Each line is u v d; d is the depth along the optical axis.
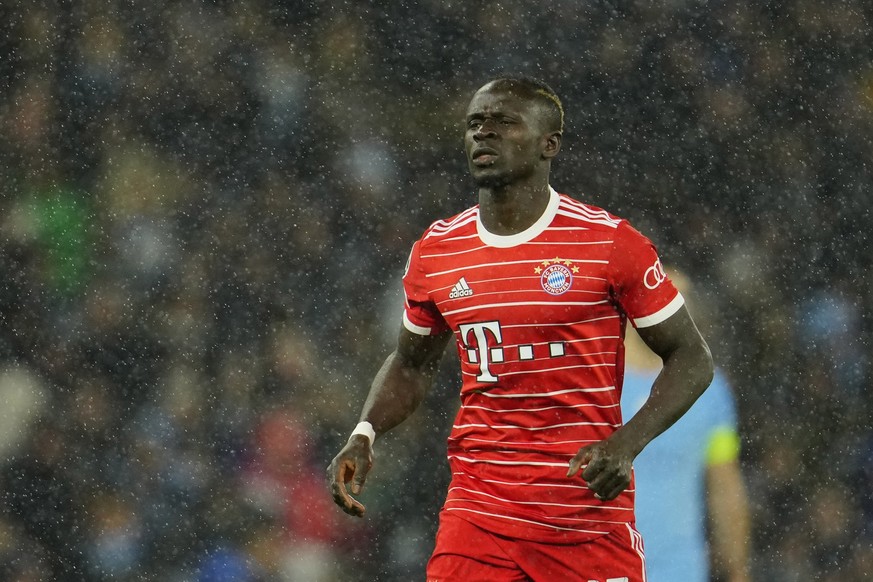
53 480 29.00
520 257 11.20
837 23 36.78
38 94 34.66
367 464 11.84
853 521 29.67
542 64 36.00
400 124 35.38
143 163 34.34
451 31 36.19
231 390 30.88
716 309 33.19
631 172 35.19
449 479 28.95
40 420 30.02
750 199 35.19
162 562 27.95
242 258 33.28
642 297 11.05
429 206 34.72
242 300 32.59
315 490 28.70
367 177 34.56
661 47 36.38
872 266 34.66
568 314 11.05
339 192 34.31
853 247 34.84
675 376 11.04
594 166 35.25
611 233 11.12
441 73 35.94
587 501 11.25
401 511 28.39
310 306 32.66
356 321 32.66
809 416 31.33
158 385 30.84
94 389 30.72
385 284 33.31
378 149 35.03
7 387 30.39
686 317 11.19
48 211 33.34
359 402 31.02
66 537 28.25
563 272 11.06
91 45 35.19
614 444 10.50
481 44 36.34
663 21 36.53
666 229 34.75
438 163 35.22
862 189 35.69
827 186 35.50
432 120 35.53
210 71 35.25
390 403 12.27
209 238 33.44
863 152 35.91
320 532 28.02
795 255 34.53
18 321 31.64
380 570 27.77
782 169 35.44
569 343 11.11
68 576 27.83
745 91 36.12
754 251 34.50
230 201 34.00
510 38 36.34
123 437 29.83
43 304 32.06
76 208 33.53
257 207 33.97
